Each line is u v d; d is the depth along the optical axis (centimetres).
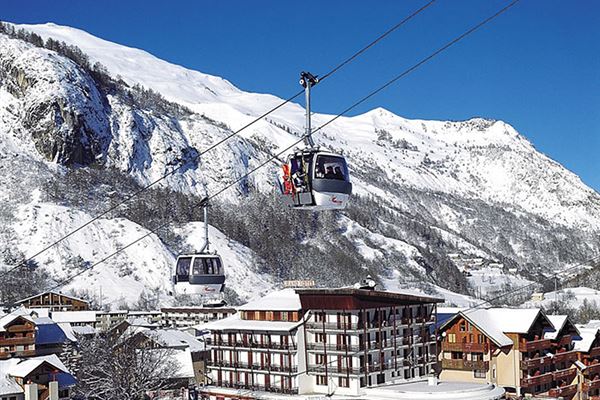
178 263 5269
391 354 9506
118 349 10781
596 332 10181
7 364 9212
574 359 9962
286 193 3234
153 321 18550
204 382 11281
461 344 9675
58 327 12194
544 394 9331
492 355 9356
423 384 8812
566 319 9838
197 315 18150
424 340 9888
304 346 9506
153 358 10806
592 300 17925
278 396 9306
